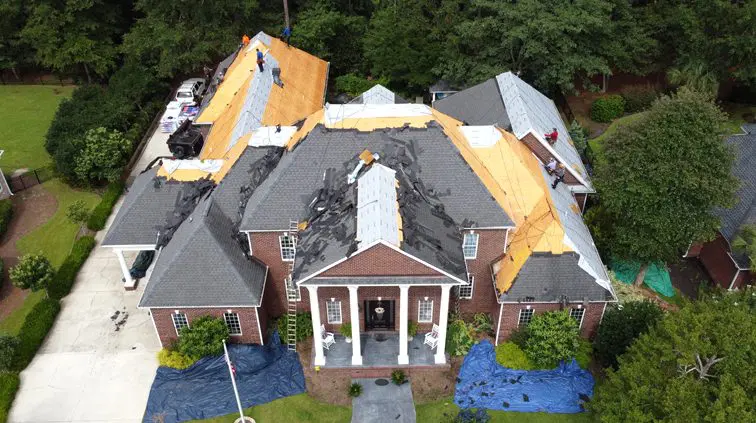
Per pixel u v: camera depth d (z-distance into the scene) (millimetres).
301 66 54031
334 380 32438
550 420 30328
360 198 31000
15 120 60531
